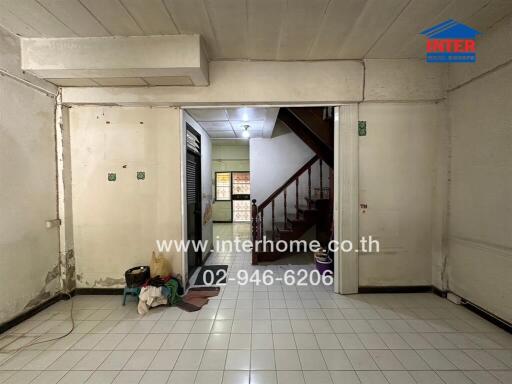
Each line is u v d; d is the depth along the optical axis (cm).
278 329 217
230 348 192
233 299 275
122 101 267
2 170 209
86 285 287
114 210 285
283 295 285
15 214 220
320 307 255
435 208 284
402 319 231
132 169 285
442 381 159
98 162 283
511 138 203
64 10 184
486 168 225
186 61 219
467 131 245
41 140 248
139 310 243
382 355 183
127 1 176
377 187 284
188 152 352
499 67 211
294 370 169
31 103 236
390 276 288
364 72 267
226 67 263
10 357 182
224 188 879
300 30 215
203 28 210
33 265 239
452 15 198
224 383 158
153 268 273
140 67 220
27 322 228
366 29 215
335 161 286
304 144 530
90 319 234
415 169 283
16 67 217
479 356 181
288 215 500
